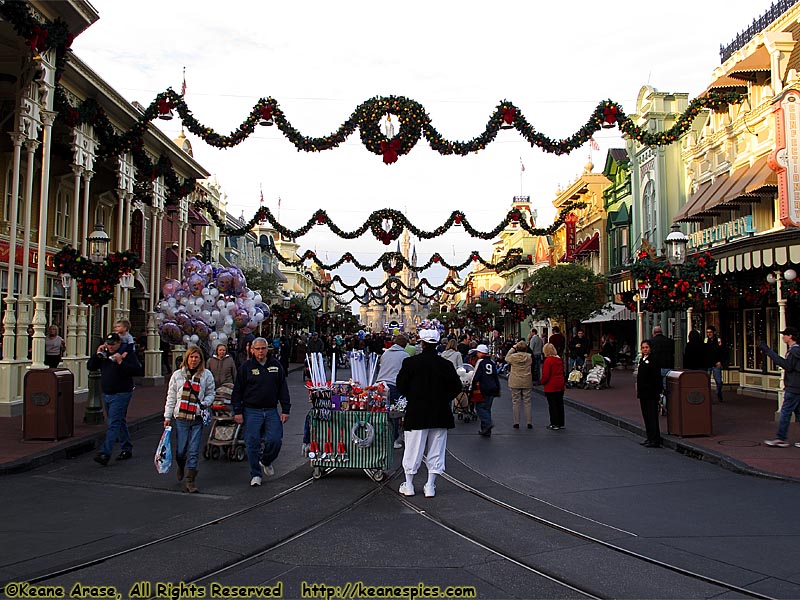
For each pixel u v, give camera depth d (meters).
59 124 18.33
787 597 5.07
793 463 10.30
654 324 30.77
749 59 20.45
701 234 23.22
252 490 8.83
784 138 15.80
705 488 9.05
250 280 45.91
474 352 17.77
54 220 23.53
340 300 79.75
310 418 9.58
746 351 22.06
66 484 9.14
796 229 14.87
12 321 15.16
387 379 11.98
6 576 5.42
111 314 25.53
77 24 15.66
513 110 13.23
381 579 5.49
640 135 13.63
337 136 12.86
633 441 13.38
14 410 14.76
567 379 25.67
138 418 15.23
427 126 12.84
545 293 31.50
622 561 5.90
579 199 42.91
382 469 9.40
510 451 12.16
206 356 15.54
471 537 6.69
